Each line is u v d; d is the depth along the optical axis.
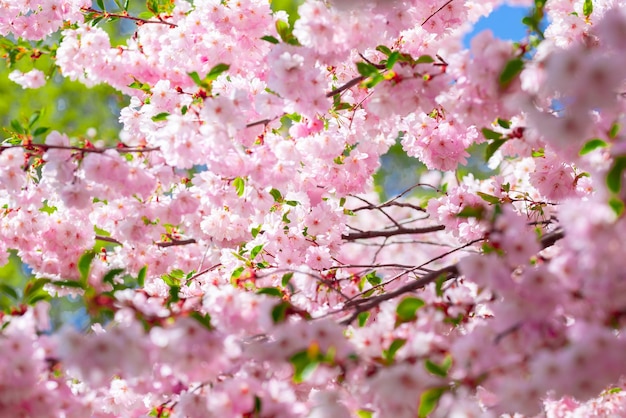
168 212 3.95
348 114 4.50
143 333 2.91
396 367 2.75
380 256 7.67
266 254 4.63
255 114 3.95
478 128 3.98
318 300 3.77
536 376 2.66
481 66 3.18
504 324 2.81
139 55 4.39
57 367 3.09
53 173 3.54
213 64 4.29
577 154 3.57
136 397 3.77
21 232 4.34
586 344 2.59
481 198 4.63
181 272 4.84
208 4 4.16
